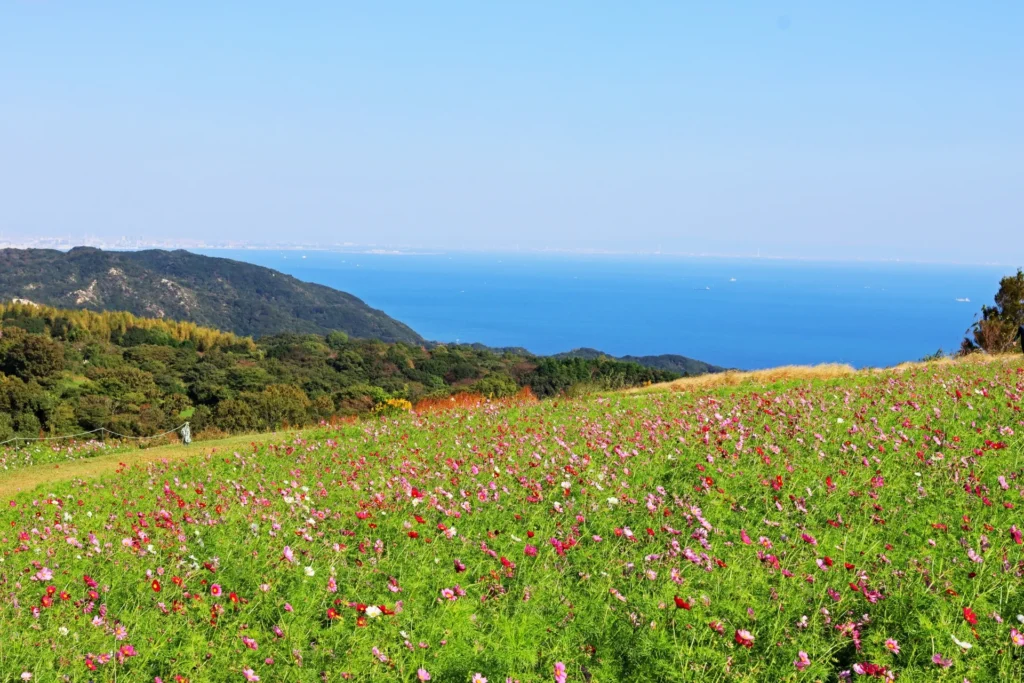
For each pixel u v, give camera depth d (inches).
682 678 195.9
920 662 202.1
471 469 418.9
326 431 808.9
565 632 222.8
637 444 440.8
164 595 259.0
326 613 238.7
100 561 304.2
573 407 728.3
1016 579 235.6
